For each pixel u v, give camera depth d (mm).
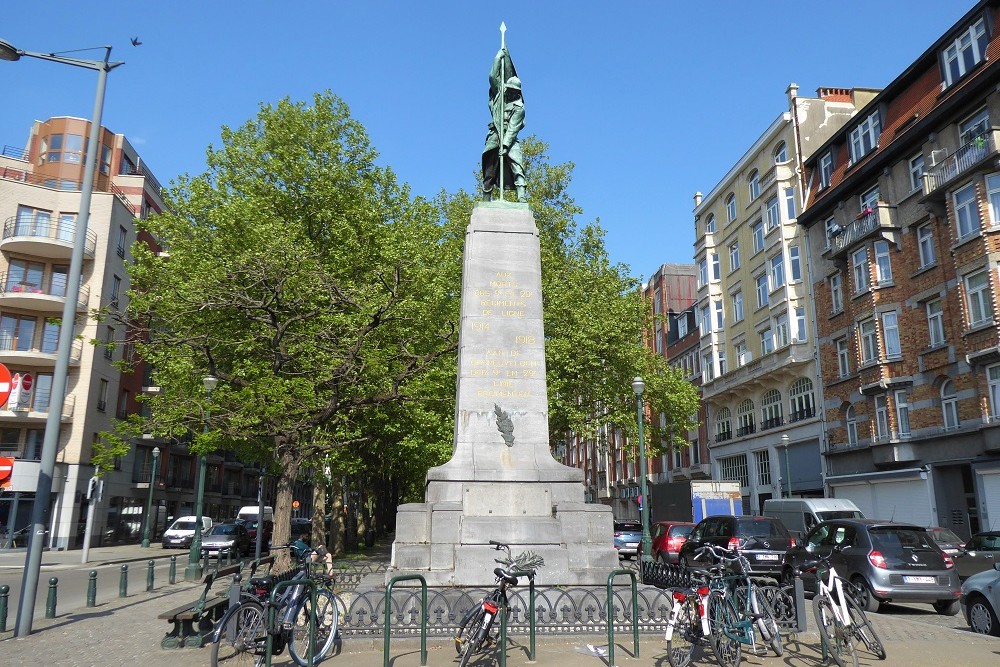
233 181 24906
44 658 9672
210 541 32375
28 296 36469
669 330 56781
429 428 24938
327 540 36562
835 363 34344
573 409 30719
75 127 48375
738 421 44719
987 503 24609
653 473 56594
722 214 47031
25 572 11695
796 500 25438
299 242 22422
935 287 27719
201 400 15594
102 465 15812
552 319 30734
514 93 16906
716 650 8305
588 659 8672
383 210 26125
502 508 12852
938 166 27016
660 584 12492
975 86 25203
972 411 25703
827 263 35156
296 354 15898
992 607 11172
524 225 14664
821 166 36375
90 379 38094
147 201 48812
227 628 8570
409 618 9891
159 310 17094
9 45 12898
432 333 18984
